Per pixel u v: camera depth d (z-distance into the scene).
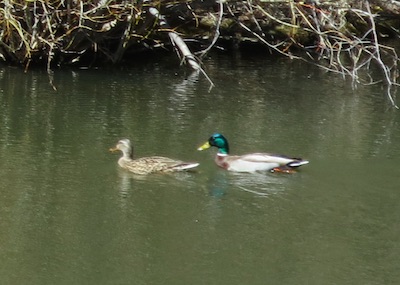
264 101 19.89
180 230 11.83
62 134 16.02
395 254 11.37
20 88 20.09
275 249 11.34
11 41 21.64
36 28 21.47
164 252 11.11
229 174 13.98
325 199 13.05
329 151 15.46
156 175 13.83
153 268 10.62
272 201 12.93
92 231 11.66
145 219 12.13
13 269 10.45
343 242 11.65
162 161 13.88
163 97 19.80
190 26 25.97
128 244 11.30
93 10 21.08
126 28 22.81
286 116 18.36
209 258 11.00
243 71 23.77
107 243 11.30
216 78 22.48
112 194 13.00
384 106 19.86
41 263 10.65
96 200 12.77
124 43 23.06
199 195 13.07
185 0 22.47
